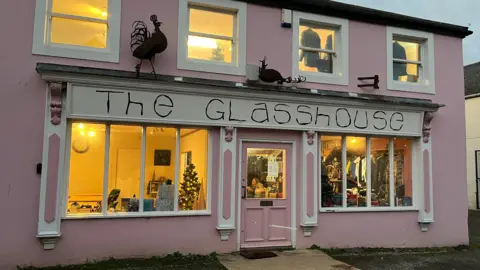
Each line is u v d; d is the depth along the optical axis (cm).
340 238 869
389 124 916
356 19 926
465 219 979
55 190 680
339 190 891
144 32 739
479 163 1758
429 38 994
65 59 711
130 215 727
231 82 804
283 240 835
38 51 696
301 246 840
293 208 843
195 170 791
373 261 792
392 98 925
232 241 792
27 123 682
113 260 708
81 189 714
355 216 887
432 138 965
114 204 733
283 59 859
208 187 786
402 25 966
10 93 677
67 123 706
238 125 796
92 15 747
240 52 827
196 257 750
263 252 799
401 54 988
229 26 843
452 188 973
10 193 667
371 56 935
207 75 799
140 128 759
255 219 820
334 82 894
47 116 688
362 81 922
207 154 795
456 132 994
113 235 716
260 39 845
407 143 966
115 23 745
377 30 948
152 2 770
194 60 794
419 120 944
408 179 961
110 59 736
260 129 827
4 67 678
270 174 841
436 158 962
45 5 707
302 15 882
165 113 746
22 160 676
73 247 691
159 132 770
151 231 740
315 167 852
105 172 729
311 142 852
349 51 917
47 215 671
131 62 748
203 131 799
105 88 713
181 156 781
